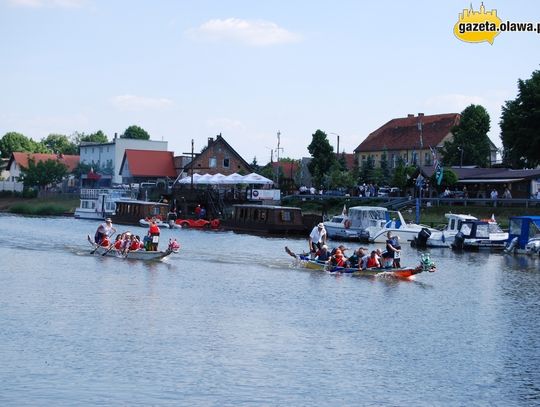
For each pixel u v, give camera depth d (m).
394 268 49.22
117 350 27.98
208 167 137.62
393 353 28.97
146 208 103.19
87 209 118.38
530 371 26.94
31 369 25.22
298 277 48.47
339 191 119.81
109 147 167.88
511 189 98.00
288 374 25.81
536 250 67.19
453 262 60.59
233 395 23.44
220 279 46.81
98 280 45.12
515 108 100.06
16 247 65.75
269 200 109.19
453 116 156.00
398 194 105.12
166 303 37.78
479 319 35.88
